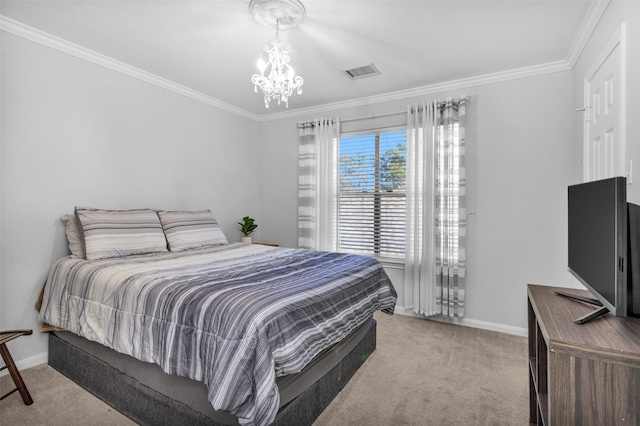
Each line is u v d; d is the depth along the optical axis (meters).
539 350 1.51
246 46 2.64
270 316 1.41
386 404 1.94
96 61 2.78
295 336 1.47
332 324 1.76
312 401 1.74
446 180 3.30
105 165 2.88
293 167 4.39
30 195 2.41
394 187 3.78
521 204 3.06
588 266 1.36
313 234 4.12
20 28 2.32
